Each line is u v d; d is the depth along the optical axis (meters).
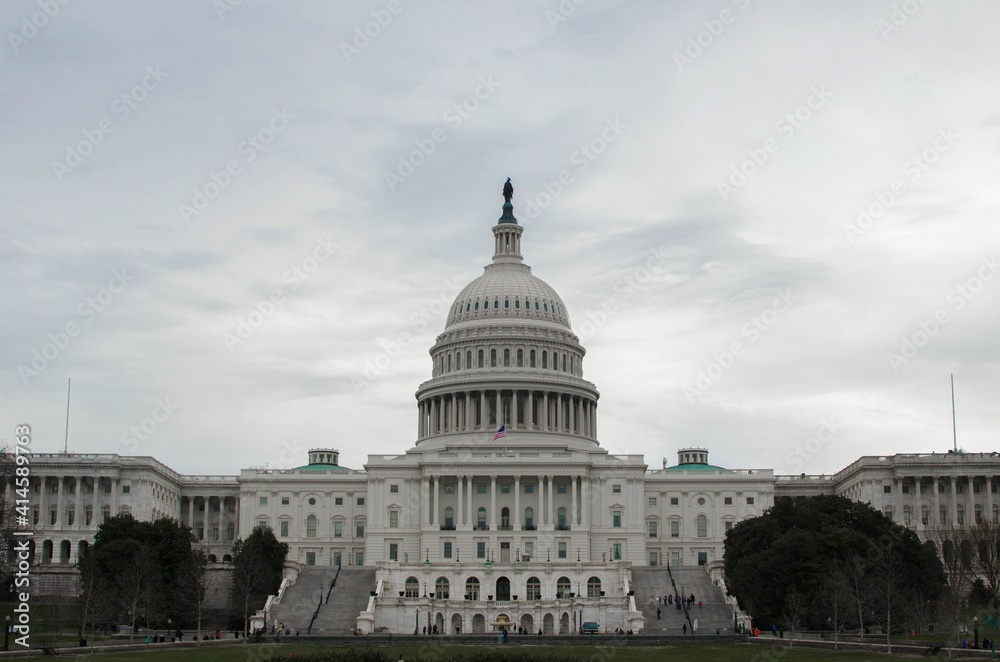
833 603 161.00
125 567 181.50
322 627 186.75
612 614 188.00
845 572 169.50
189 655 137.12
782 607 176.38
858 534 181.12
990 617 175.12
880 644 148.50
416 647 158.25
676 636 167.12
